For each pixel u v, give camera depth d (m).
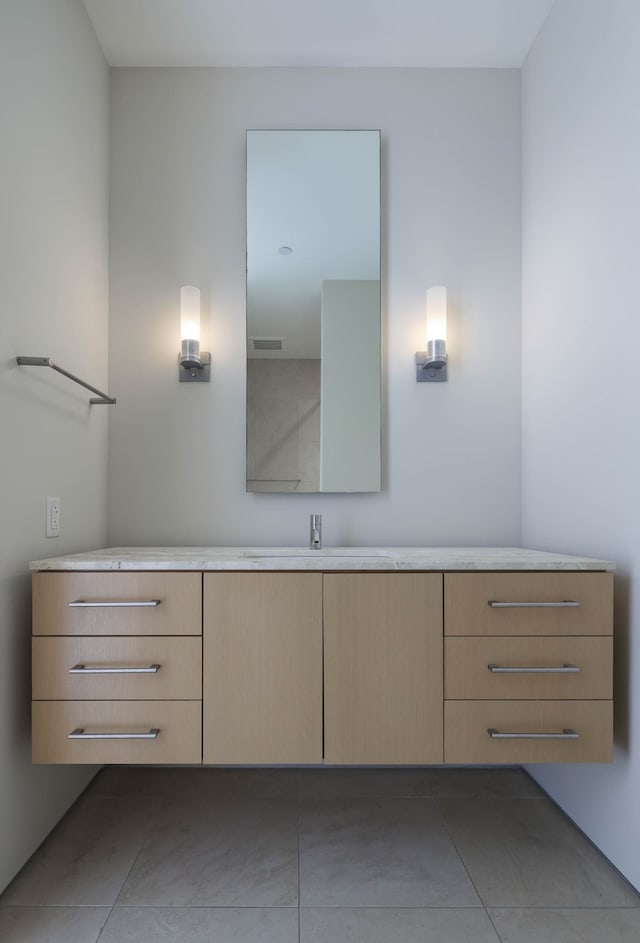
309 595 1.53
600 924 1.36
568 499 1.86
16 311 1.49
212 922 1.35
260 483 2.17
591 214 1.72
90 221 2.01
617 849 1.54
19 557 1.52
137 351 2.20
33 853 1.59
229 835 1.70
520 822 1.79
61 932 1.32
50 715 1.50
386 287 2.23
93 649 1.51
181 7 1.94
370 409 2.19
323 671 1.53
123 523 2.18
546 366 2.02
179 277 2.21
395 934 1.32
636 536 1.49
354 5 1.94
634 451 1.50
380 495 2.21
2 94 1.42
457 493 2.21
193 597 1.52
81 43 1.92
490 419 2.23
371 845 1.66
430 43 2.12
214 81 2.23
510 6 1.96
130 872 1.53
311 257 2.20
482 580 1.53
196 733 1.51
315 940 1.30
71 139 1.85
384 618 1.53
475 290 2.23
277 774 2.11
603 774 1.61
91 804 1.88
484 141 2.23
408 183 2.24
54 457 1.73
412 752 1.52
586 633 1.52
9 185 1.46
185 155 2.22
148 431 2.19
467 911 1.39
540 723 1.52
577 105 1.80
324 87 2.23
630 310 1.52
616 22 1.58
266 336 2.19
